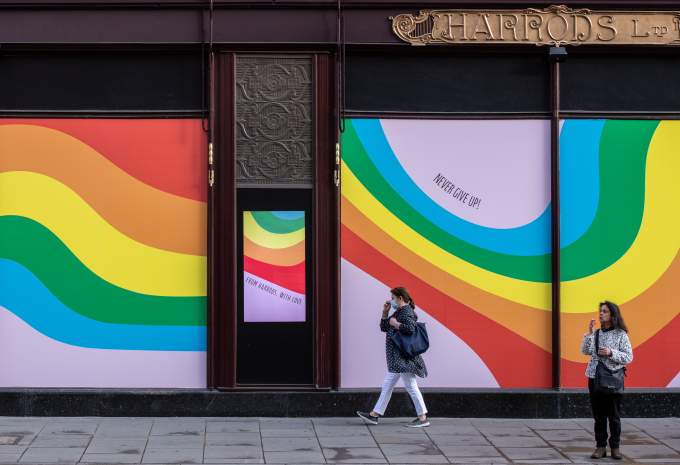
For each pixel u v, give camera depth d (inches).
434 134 549.0
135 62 542.9
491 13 544.7
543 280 549.6
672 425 536.4
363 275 546.0
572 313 550.0
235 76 542.3
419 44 541.6
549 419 545.0
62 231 540.4
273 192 544.4
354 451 474.0
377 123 547.2
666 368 552.7
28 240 540.1
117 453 463.5
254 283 544.4
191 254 543.2
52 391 537.0
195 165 543.2
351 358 546.0
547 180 550.6
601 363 467.2
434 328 548.4
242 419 536.7
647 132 552.7
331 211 544.7
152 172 542.9
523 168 550.3
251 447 478.6
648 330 552.4
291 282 545.6
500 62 551.2
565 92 551.2
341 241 545.3
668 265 551.8
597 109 552.4
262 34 540.4
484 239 549.3
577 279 550.3
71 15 535.8
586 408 546.6
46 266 540.4
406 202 547.5
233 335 540.1
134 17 537.3
